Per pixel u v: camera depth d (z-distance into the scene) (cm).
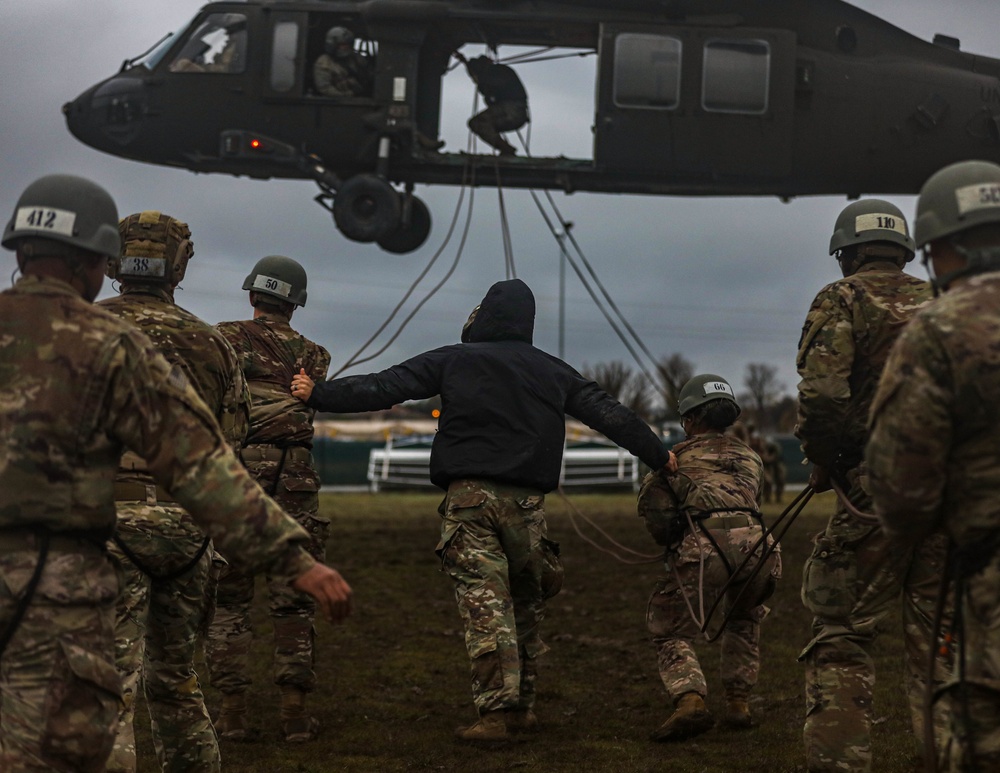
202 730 385
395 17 1611
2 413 261
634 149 1648
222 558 405
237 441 407
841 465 394
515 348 525
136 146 1661
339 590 265
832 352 384
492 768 472
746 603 533
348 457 3578
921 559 366
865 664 387
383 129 1623
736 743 513
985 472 256
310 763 481
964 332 255
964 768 254
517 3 1641
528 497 511
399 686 648
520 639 539
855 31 1711
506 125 1673
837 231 411
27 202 279
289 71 1631
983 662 256
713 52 1641
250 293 555
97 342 266
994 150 1723
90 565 265
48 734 253
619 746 509
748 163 1652
